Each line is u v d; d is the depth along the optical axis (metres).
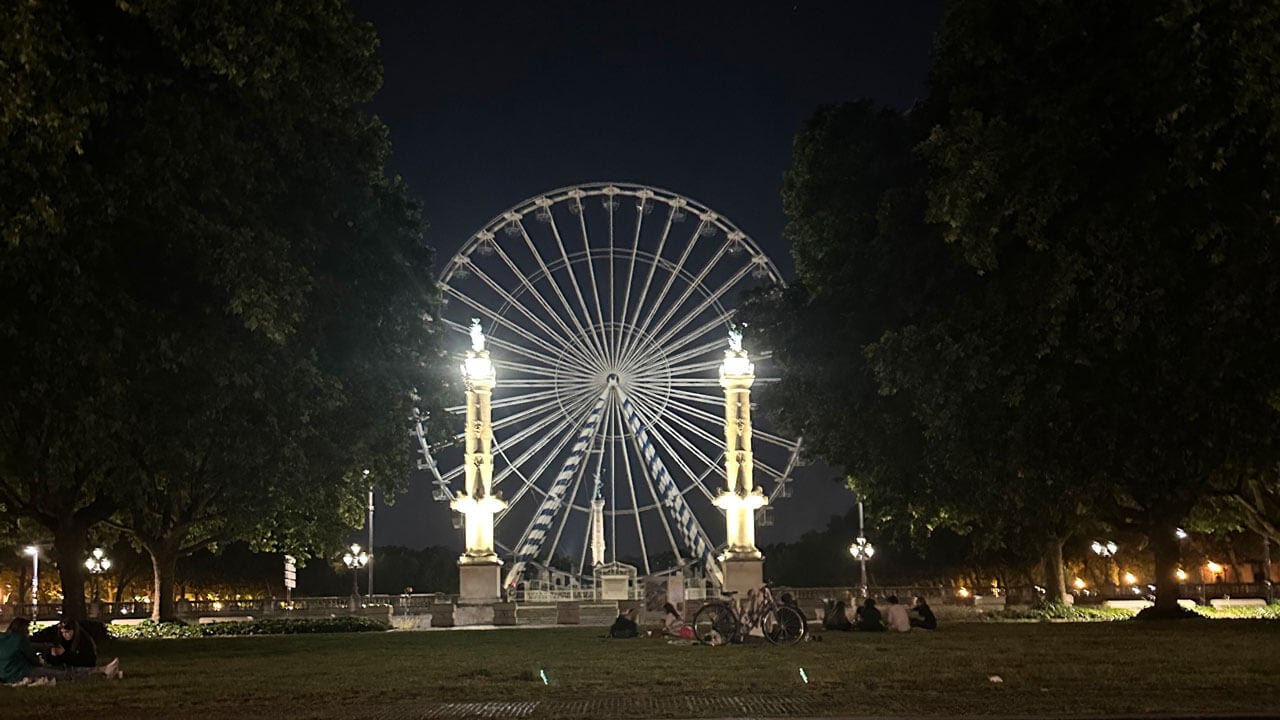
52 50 23.09
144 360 28.28
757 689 17.31
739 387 68.75
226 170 29.30
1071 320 30.73
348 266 36.94
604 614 64.44
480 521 70.44
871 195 40.88
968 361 32.81
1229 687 16.02
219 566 107.56
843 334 41.00
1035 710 14.04
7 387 27.66
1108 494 42.56
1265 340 29.02
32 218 23.56
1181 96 27.27
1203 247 28.92
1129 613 54.19
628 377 82.81
